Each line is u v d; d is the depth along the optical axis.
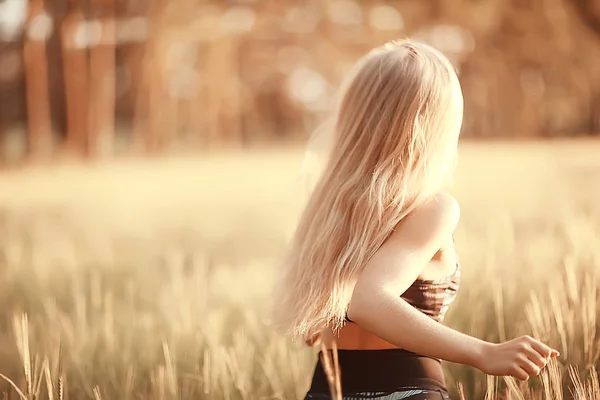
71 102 32.00
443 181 2.31
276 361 3.54
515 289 4.16
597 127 40.94
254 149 47.34
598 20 34.81
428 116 2.21
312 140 2.56
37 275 6.19
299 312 2.33
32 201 15.12
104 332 4.02
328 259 2.24
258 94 55.97
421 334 1.83
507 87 40.81
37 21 30.34
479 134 43.94
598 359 3.00
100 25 31.81
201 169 25.62
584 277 3.94
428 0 36.56
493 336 3.60
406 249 2.03
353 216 2.19
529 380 3.13
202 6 34.25
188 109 42.09
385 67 2.28
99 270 6.43
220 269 6.24
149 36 34.19
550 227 6.62
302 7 37.94
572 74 38.25
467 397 3.10
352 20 38.81
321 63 43.66
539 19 35.59
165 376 3.26
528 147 30.34
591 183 11.63
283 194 15.06
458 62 39.38
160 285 5.92
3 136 33.91
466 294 4.28
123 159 34.28
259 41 41.91
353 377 2.12
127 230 10.25
